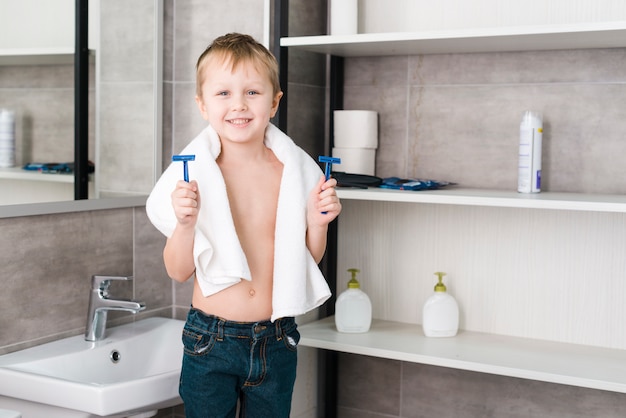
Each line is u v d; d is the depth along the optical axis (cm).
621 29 166
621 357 192
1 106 181
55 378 163
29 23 186
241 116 154
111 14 209
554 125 204
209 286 157
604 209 169
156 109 226
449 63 215
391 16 220
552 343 204
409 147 222
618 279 199
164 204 159
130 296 221
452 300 209
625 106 196
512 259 210
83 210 203
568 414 208
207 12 226
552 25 172
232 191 162
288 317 166
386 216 226
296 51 214
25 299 189
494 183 211
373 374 231
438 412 224
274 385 163
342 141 219
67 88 197
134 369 201
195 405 161
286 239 158
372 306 229
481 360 187
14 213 184
